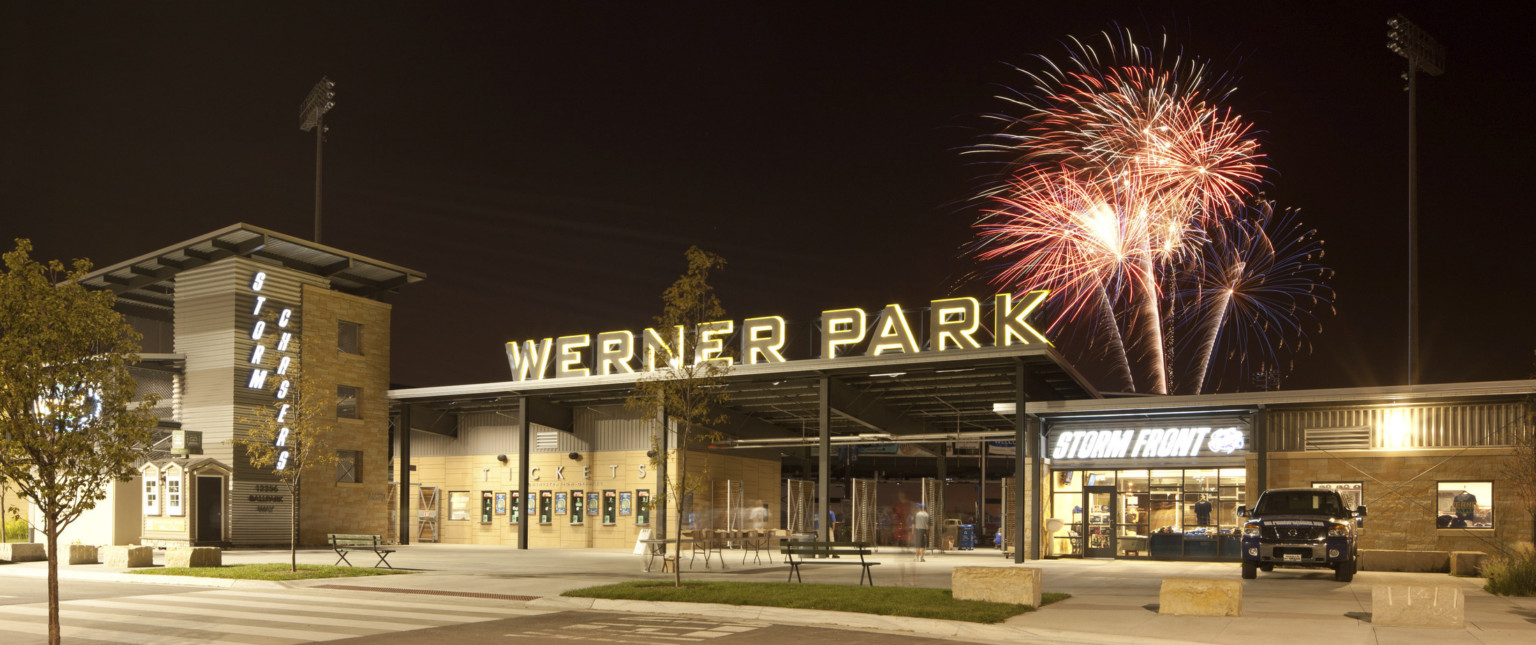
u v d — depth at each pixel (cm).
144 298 4025
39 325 1108
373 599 1741
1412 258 3588
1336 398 2541
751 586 1766
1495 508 2388
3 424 1069
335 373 3772
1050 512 2947
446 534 4159
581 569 2419
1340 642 1191
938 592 1648
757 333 3212
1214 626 1325
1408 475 2491
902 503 3234
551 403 3866
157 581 2094
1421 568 2312
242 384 3472
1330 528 1980
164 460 3319
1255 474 2652
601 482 3844
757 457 4156
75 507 1114
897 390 3403
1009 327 2830
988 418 3922
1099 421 2906
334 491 3719
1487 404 2444
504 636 1277
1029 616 1415
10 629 1352
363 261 3806
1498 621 1371
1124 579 2134
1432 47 3662
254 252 3594
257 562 2598
